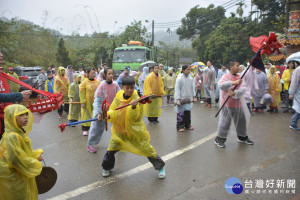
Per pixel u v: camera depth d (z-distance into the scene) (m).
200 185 3.80
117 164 4.65
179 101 6.67
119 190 3.70
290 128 6.89
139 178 4.07
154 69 7.66
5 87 3.79
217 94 10.69
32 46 27.30
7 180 2.60
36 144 5.93
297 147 5.36
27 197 2.70
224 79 5.30
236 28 30.06
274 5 29.33
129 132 3.77
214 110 9.93
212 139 6.05
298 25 11.90
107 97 5.16
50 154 5.25
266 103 9.05
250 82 7.96
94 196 3.55
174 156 4.99
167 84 11.52
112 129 3.97
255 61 4.92
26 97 3.59
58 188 3.79
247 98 8.02
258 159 4.75
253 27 29.81
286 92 9.14
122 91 3.89
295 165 4.45
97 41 29.55
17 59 24.52
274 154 4.98
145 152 3.84
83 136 6.55
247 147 5.43
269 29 28.72
